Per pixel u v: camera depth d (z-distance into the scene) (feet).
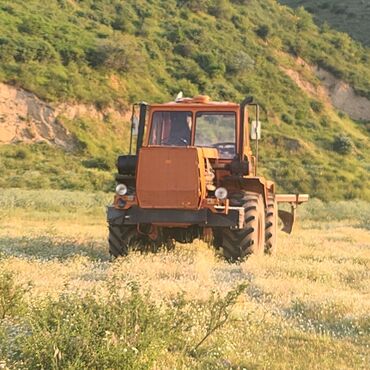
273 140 482.28
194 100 121.39
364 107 599.98
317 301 78.02
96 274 92.94
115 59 481.46
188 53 546.67
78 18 529.45
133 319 54.19
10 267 91.15
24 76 435.12
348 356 58.08
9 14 492.54
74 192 322.55
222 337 59.47
